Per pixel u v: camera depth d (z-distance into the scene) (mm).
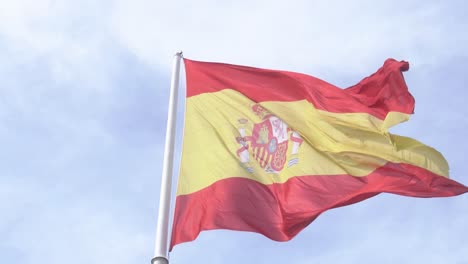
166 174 20250
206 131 21672
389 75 21969
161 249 18922
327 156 21547
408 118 21625
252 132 21781
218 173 20984
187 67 22625
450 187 21234
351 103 22016
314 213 20766
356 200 21219
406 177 21234
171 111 21578
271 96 22266
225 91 22281
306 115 22062
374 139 21547
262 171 21250
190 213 20375
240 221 20281
